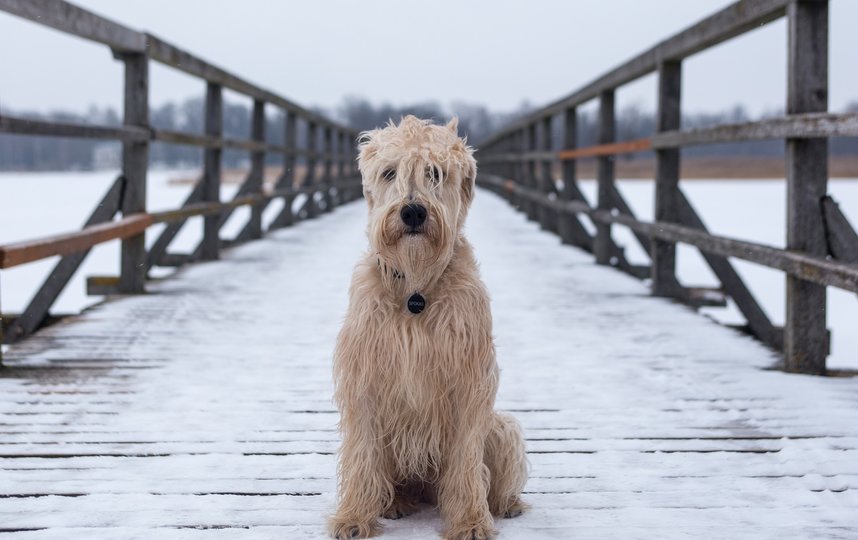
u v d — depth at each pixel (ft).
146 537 7.95
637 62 24.20
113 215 20.90
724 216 55.31
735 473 9.83
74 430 11.11
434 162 8.63
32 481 9.36
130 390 13.04
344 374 8.43
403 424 8.57
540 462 10.21
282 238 36.42
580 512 8.71
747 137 15.74
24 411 11.92
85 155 213.05
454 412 8.46
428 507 9.30
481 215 51.08
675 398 12.90
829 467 9.86
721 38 17.80
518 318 19.31
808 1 14.01
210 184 28.68
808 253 14.35
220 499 8.93
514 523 8.44
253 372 14.26
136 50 20.74
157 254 25.66
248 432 11.14
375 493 8.44
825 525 8.27
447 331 8.20
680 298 22.50
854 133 11.91
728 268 19.40
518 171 54.80
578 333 17.70
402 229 8.25
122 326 17.78
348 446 8.48
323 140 52.95
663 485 9.46
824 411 12.17
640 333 17.70
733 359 15.47
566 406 12.52
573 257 30.63
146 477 9.52
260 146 34.09
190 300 20.94
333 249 32.17
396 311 8.32
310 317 19.03
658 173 22.25
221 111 28.89
